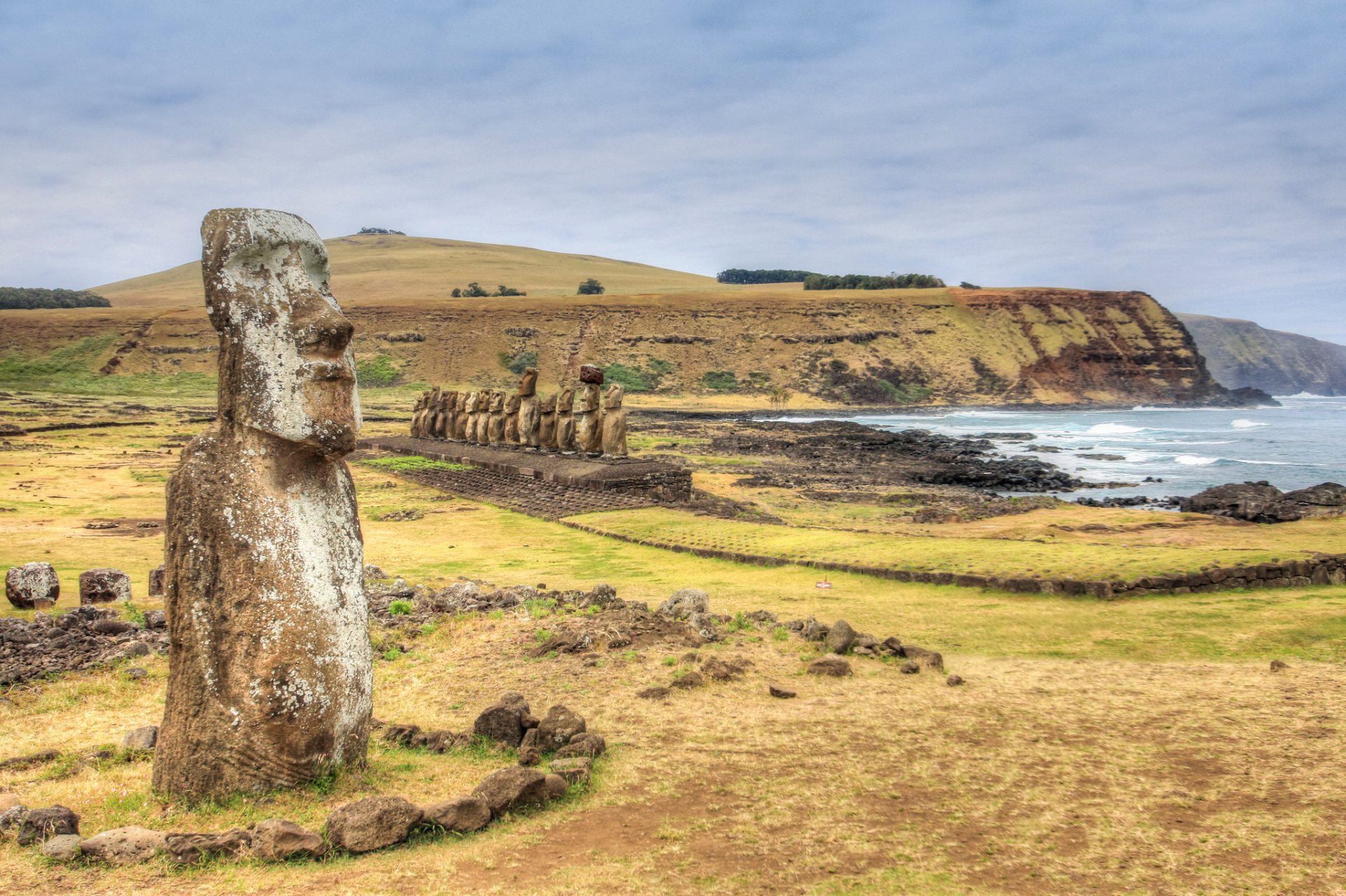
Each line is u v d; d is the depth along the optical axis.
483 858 7.22
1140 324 161.38
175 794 7.95
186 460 8.06
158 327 132.38
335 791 8.14
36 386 114.00
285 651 7.98
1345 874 6.79
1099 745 9.90
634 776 9.14
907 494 41.81
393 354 134.88
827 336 146.88
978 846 7.52
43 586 17.69
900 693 12.08
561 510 33.22
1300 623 14.98
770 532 26.67
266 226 8.25
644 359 139.00
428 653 14.15
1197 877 6.87
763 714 11.20
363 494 40.66
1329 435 80.56
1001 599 17.92
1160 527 29.36
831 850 7.48
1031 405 133.88
